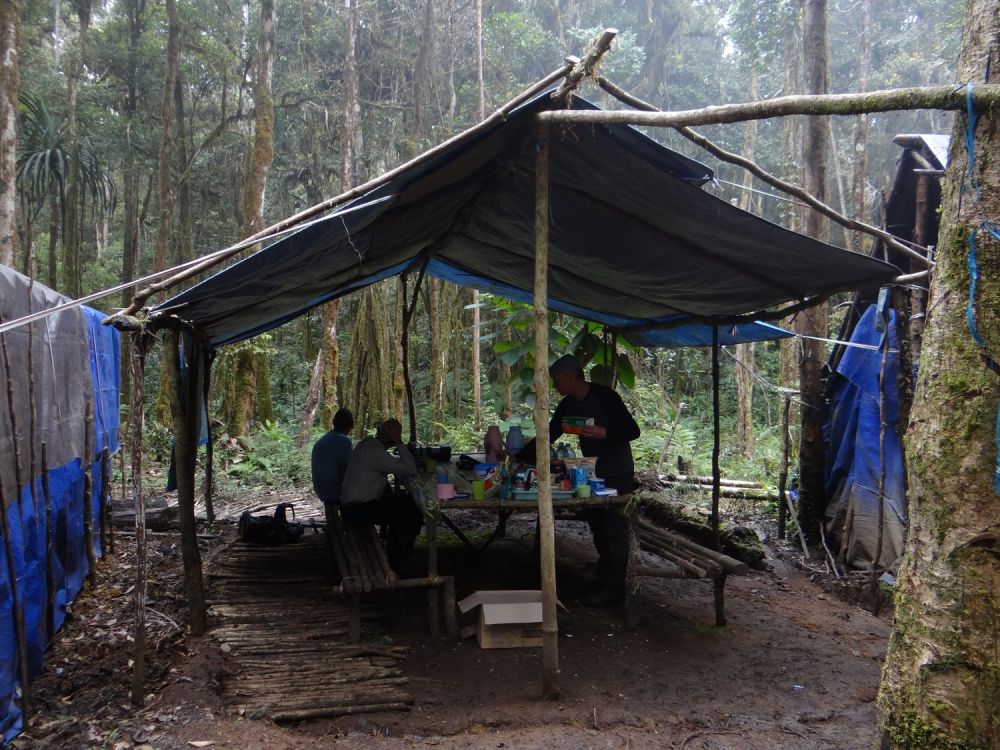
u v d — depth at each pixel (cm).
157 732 279
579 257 454
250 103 1627
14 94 688
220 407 1207
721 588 439
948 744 177
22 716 289
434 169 306
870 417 576
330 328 1012
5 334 306
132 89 1473
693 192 311
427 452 603
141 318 319
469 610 422
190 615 395
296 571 514
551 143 309
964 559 178
